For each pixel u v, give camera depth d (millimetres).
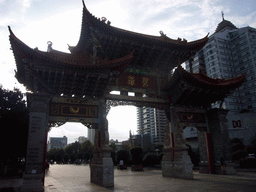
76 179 23781
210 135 25031
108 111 20438
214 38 100562
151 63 24453
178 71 21188
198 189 14250
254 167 28891
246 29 98375
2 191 6879
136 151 46719
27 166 15312
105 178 16984
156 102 23109
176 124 22688
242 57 97438
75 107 19031
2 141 31188
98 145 19062
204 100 25047
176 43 23531
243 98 94438
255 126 66750
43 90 18125
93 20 19391
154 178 22250
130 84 22484
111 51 21875
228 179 19344
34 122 16375
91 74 18344
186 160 20766
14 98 34938
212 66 97938
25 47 15648
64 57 19219
